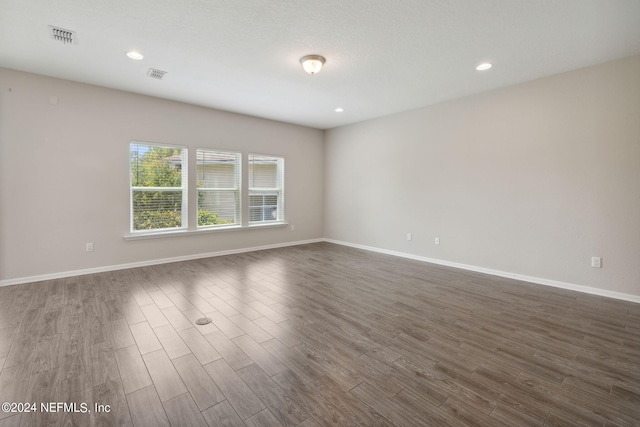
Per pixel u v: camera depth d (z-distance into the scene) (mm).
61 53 3059
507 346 2217
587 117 3336
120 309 2836
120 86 4000
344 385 1757
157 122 4480
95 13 2375
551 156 3598
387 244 5547
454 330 2473
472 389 1727
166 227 4695
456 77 3654
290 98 4488
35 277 3652
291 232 6324
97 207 4035
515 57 3125
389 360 2025
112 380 1781
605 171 3242
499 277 4016
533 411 1551
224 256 5215
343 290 3463
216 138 5117
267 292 3373
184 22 2506
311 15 2402
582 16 2395
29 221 3596
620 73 3129
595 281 3342
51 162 3705
